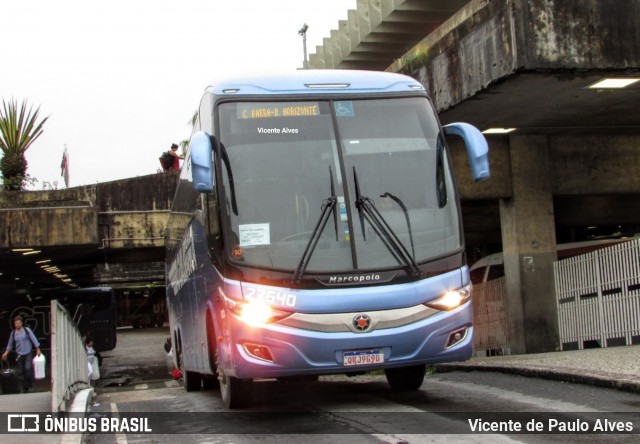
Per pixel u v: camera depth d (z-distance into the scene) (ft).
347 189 28.55
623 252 49.60
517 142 57.88
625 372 33.19
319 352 26.63
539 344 56.80
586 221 79.20
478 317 68.59
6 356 66.80
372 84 30.96
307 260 27.20
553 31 40.40
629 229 88.58
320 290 26.99
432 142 30.30
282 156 28.89
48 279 127.34
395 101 30.66
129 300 265.75
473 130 30.55
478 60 43.70
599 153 59.36
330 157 29.04
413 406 30.22
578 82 43.14
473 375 41.50
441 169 29.91
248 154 28.84
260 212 27.99
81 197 97.86
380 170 29.14
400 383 35.22
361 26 67.56
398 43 68.69
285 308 26.71
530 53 40.04
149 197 99.45
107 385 84.33
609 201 72.28
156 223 89.51
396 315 27.25
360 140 29.53
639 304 47.91
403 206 28.71
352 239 27.81
